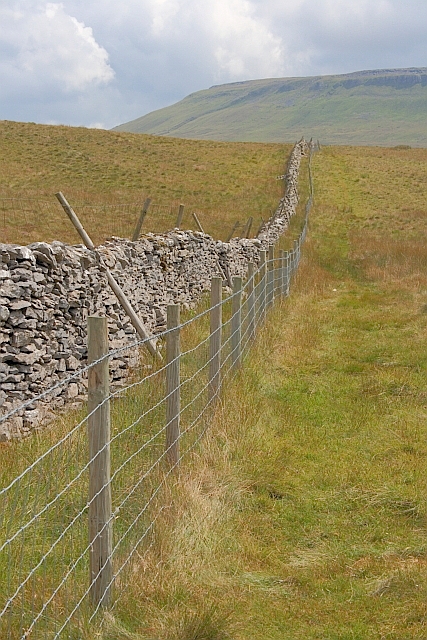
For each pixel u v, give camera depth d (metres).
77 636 4.05
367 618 4.78
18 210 27.89
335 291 21.45
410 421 9.06
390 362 12.13
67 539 4.99
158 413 7.02
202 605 4.70
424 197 45.28
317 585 5.20
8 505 5.28
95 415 4.41
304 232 32.06
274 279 16.66
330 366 11.85
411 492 6.86
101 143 56.47
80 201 33.88
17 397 8.53
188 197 40.78
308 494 6.84
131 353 11.16
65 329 9.65
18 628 3.93
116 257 11.61
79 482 5.60
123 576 4.76
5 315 8.39
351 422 8.98
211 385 8.32
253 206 39.41
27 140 53.06
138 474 5.82
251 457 7.36
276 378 10.70
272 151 60.84
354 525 6.25
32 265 8.91
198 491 6.11
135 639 4.23
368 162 59.03
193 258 16.78
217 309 8.29
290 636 4.55
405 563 5.53
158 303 13.85
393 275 24.36
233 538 5.72
